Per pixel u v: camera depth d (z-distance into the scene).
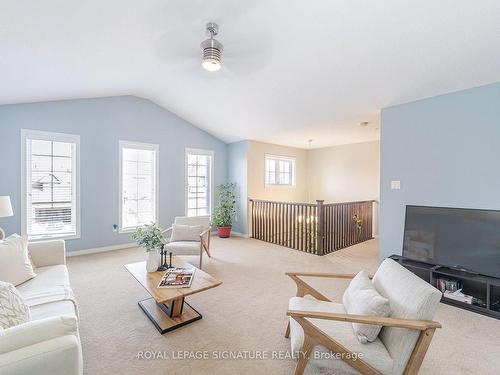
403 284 1.53
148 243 2.56
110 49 2.65
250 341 2.01
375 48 2.53
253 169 6.25
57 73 2.97
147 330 2.15
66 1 1.79
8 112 3.73
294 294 2.86
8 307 1.31
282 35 2.49
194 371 1.69
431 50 2.45
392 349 1.39
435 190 3.19
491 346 1.98
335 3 2.06
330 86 3.37
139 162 5.08
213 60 2.46
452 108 3.06
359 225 5.57
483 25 2.10
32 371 1.03
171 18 2.23
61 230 4.21
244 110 4.57
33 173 3.96
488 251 2.64
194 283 2.30
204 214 6.12
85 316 2.37
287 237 5.17
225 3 2.07
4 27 1.93
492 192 2.78
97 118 4.52
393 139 3.57
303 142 6.57
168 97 4.73
